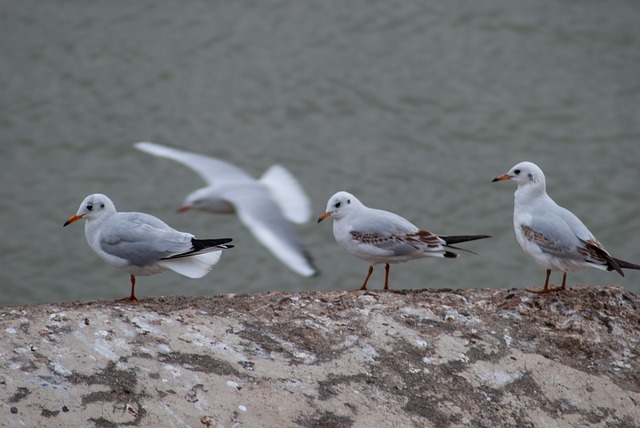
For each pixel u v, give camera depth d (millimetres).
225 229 19297
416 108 22688
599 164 20984
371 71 23984
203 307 9914
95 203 9961
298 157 21141
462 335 9688
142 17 26250
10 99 23094
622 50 24625
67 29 25766
